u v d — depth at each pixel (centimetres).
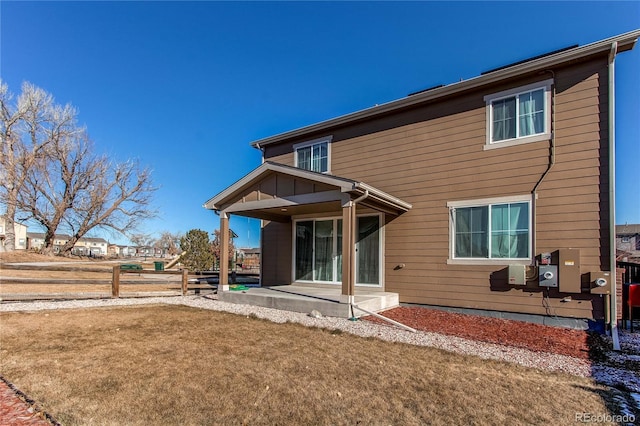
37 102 2753
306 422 301
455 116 896
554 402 349
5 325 645
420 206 933
